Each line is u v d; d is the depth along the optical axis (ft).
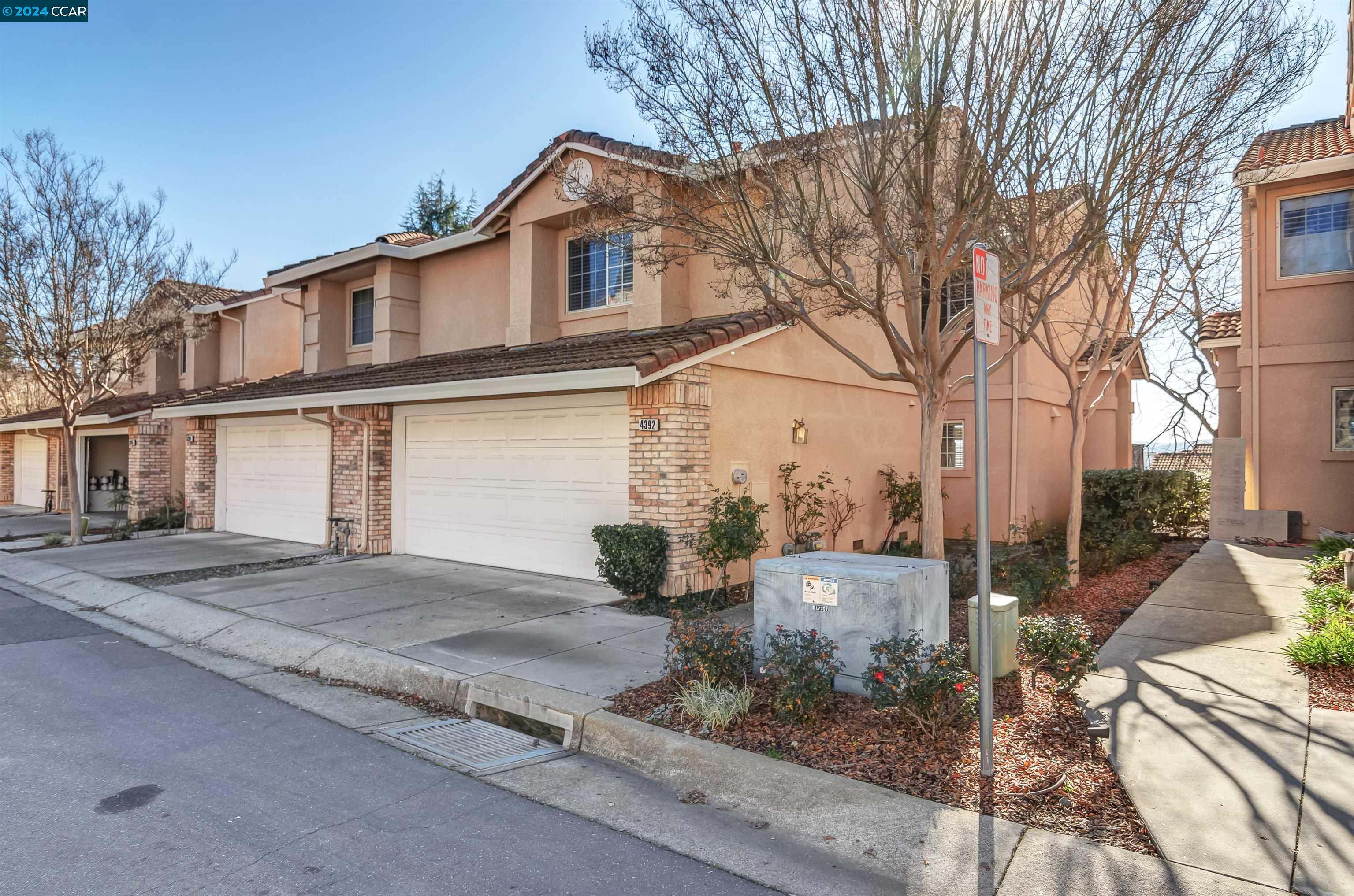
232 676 23.36
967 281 31.78
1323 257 43.34
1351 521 42.29
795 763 15.40
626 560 29.27
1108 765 15.16
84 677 22.93
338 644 24.91
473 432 39.73
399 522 43.47
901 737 16.28
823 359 38.63
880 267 24.99
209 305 67.15
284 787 15.33
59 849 12.70
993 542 48.08
